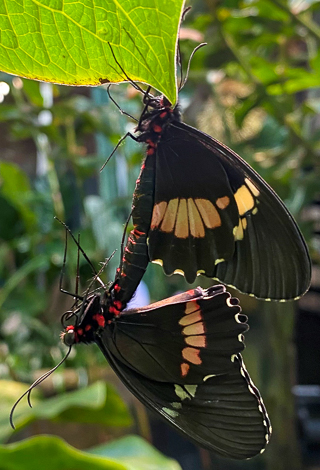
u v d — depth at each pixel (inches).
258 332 13.4
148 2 4.6
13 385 11.9
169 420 8.2
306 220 12.9
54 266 15.6
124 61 5.2
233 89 15.2
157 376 8.0
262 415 7.6
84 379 14.2
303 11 11.8
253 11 11.9
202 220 6.7
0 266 16.3
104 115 13.2
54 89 12.7
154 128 6.8
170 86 4.9
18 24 5.3
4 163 15.6
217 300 7.5
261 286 6.6
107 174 14.7
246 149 13.5
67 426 14.2
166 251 6.8
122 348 7.9
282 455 13.6
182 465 14.5
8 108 13.0
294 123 12.6
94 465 9.3
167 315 7.7
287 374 13.5
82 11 5.1
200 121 14.1
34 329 15.4
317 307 16.4
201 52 12.0
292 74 12.1
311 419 15.2
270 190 6.4
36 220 16.2
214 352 7.6
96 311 7.5
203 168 6.7
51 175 14.9
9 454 9.2
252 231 6.6
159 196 6.8
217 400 7.8
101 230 13.0
